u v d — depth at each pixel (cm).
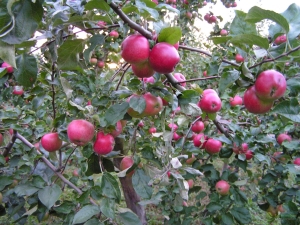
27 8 33
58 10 44
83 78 83
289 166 90
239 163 94
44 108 100
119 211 65
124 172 64
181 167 76
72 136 58
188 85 76
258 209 190
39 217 83
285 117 55
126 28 52
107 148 61
